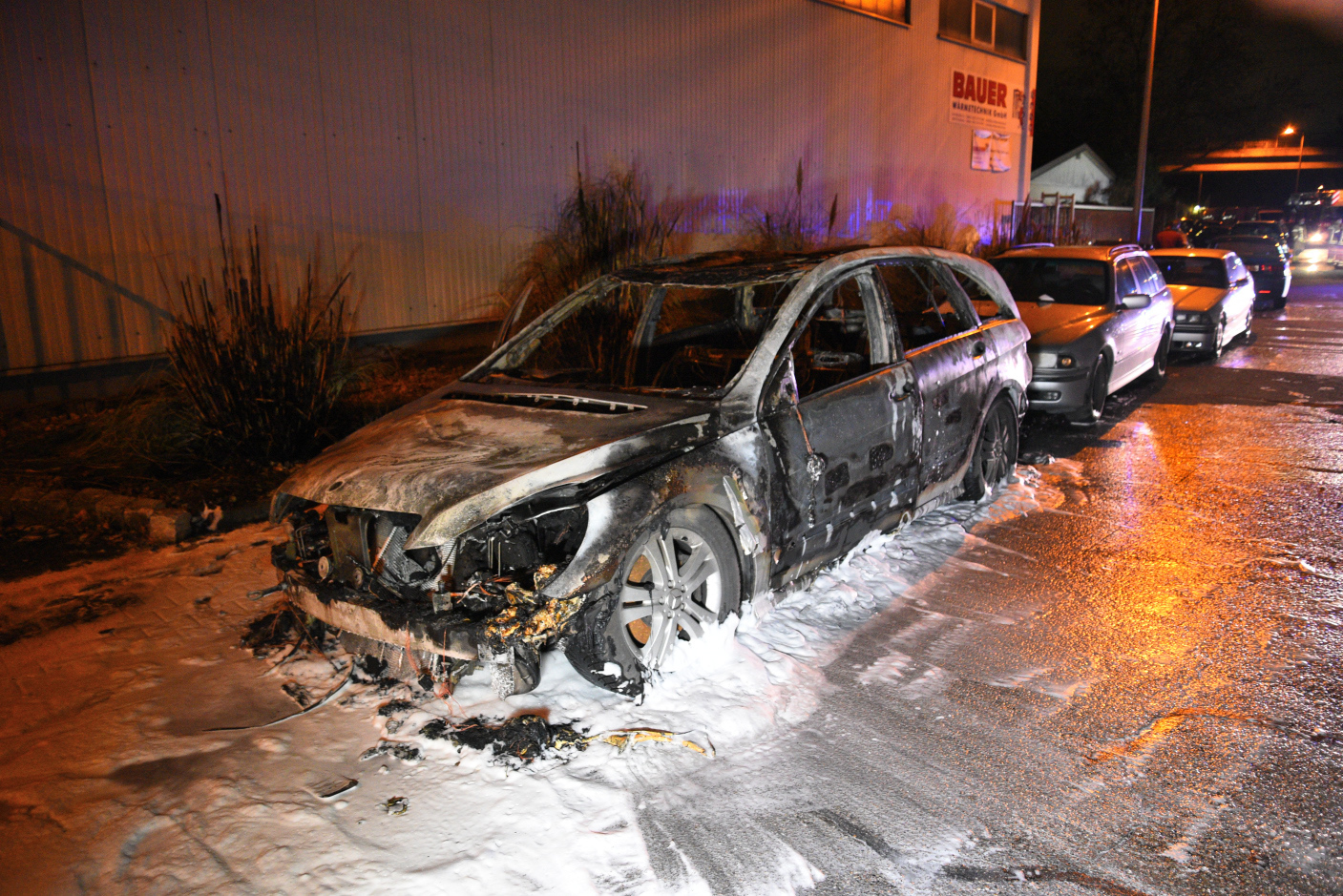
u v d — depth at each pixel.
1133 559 5.00
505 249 11.11
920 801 2.87
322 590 3.35
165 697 3.55
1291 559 4.98
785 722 3.33
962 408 5.28
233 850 2.64
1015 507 5.91
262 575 4.80
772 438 3.86
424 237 10.25
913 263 5.25
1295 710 3.40
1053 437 8.10
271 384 6.59
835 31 16.72
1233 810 2.80
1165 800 2.86
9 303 7.38
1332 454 7.33
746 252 4.99
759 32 14.83
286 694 3.56
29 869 2.59
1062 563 4.95
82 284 7.76
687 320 7.93
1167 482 6.55
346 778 2.99
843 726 3.31
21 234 7.38
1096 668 3.75
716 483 3.58
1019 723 3.33
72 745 3.22
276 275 9.02
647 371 5.60
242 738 3.24
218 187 8.50
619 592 3.24
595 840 2.67
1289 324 16.78
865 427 4.38
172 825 2.77
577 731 3.23
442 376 9.33
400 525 3.23
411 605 3.17
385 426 4.00
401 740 3.21
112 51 7.71
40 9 7.27
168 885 2.51
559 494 3.19
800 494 3.98
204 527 5.52
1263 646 3.94
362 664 3.71
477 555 3.21
